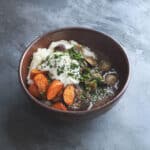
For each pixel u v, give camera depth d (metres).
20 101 0.73
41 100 0.66
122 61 0.70
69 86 0.65
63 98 0.65
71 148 0.67
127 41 0.83
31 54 0.70
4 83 0.75
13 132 0.69
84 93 0.67
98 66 0.71
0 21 0.86
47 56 0.70
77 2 0.90
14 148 0.67
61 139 0.68
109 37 0.71
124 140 0.68
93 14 0.88
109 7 0.90
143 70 0.78
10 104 0.72
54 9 0.89
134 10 0.89
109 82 0.69
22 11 0.89
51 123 0.70
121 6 0.90
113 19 0.87
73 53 0.70
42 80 0.66
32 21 0.86
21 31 0.84
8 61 0.79
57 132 0.69
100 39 0.72
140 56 0.80
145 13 0.89
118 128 0.69
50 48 0.71
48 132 0.69
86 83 0.67
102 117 0.71
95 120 0.70
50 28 0.85
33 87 0.66
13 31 0.84
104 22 0.87
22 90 0.70
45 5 0.90
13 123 0.70
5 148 0.67
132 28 0.85
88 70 0.69
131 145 0.67
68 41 0.73
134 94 0.74
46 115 0.70
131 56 0.80
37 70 0.68
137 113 0.72
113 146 0.67
